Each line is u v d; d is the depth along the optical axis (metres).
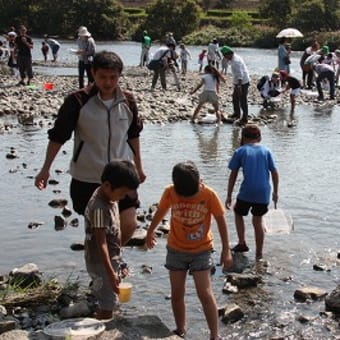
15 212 10.57
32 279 7.69
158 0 96.81
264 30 88.94
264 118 21.88
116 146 7.38
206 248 6.56
